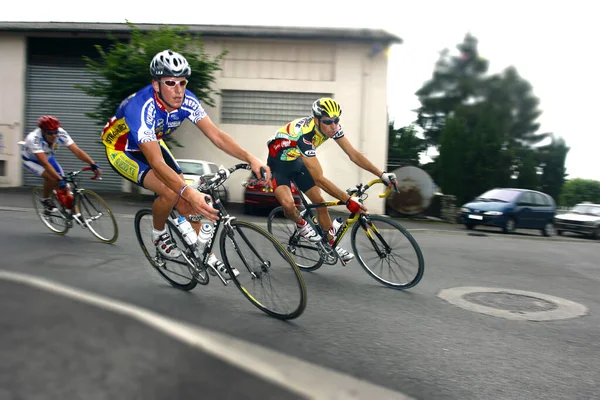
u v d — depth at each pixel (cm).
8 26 1465
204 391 219
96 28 1455
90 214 578
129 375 228
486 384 255
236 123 1491
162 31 1337
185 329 294
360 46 1450
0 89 1537
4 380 216
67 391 210
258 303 347
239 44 1470
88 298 339
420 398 233
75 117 1541
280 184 459
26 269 413
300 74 1472
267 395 221
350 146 463
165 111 345
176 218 372
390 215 1580
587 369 286
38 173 589
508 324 365
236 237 348
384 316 363
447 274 546
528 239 1065
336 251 459
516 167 3259
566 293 493
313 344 292
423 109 3725
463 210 1405
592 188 5278
